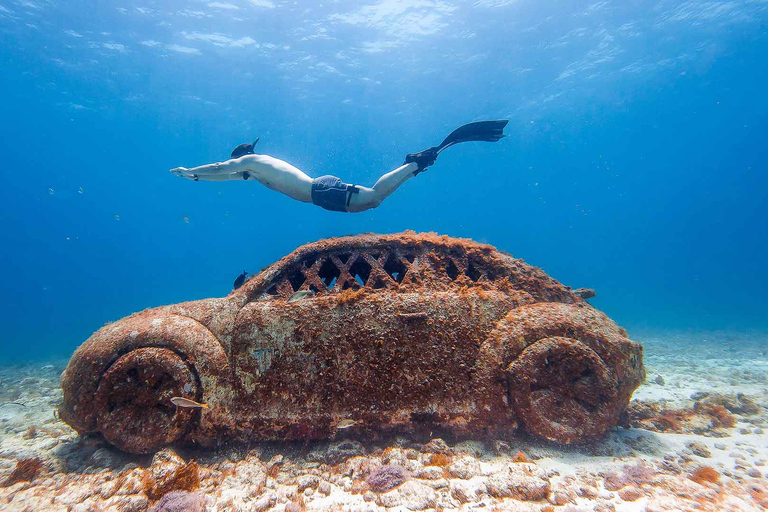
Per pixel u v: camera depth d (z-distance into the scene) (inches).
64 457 147.3
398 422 141.9
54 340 1075.3
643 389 272.4
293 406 142.8
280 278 171.3
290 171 216.8
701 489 114.0
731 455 143.9
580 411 145.3
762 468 133.6
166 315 160.2
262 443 145.3
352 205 210.8
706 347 553.3
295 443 145.4
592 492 114.3
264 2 978.7
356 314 151.6
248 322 152.9
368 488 119.0
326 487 119.7
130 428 142.3
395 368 145.4
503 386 145.4
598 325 156.9
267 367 146.9
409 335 149.1
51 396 314.5
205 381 144.3
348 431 143.9
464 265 178.7
